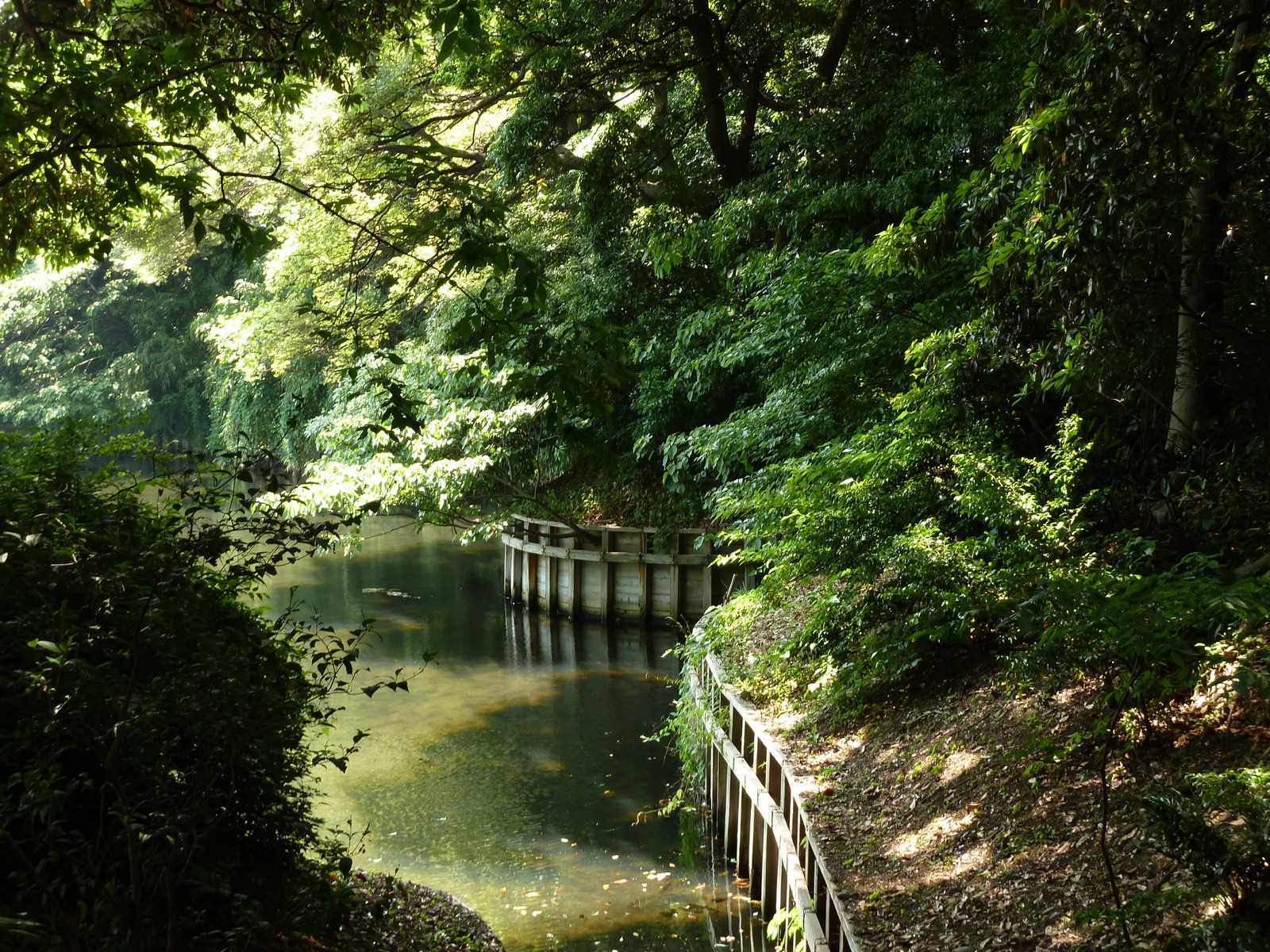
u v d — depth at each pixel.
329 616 21.36
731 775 10.15
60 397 41.94
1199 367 7.87
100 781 4.99
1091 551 7.72
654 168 18.27
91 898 4.57
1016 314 8.35
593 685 16.95
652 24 16.16
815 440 12.66
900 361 11.66
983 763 7.31
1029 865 5.94
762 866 8.75
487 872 9.89
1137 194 6.54
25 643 4.46
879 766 8.34
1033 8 11.84
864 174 14.21
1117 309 7.31
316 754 5.87
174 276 44.00
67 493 5.43
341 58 9.14
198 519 5.09
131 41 6.77
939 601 8.28
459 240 5.25
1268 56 7.98
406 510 37.94
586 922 8.79
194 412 43.56
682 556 20.83
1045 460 9.04
